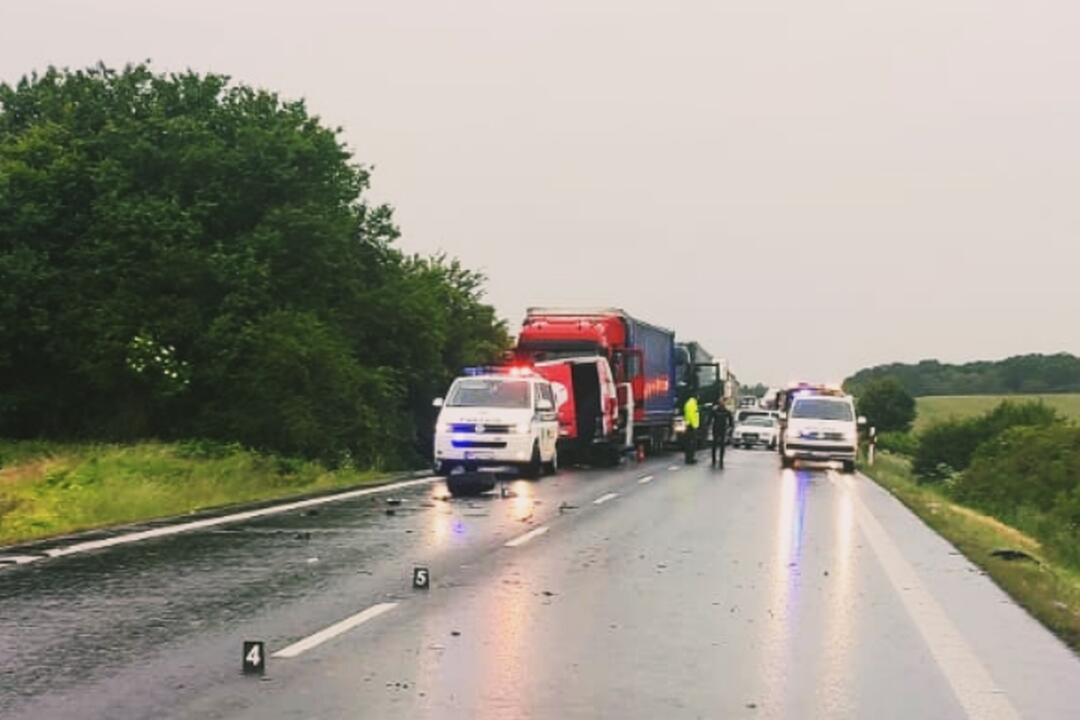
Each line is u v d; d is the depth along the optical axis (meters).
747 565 17.25
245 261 46.75
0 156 49.66
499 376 35.78
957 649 11.62
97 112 53.78
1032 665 10.96
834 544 20.22
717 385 73.94
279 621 12.31
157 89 55.19
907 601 14.44
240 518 22.20
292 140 51.34
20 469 33.66
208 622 12.19
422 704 9.12
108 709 8.82
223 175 50.09
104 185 47.69
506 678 10.05
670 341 59.16
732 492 31.31
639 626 12.46
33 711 8.74
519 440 33.97
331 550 17.84
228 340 45.34
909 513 26.78
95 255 46.19
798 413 45.44
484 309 68.81
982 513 38.31
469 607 13.35
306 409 45.34
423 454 61.38
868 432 58.97
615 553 18.25
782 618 13.10
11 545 17.78
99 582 14.50
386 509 24.36
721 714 9.03
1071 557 24.59
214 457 37.31
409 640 11.51
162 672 10.01
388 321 55.69
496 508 25.25
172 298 46.09
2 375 49.22
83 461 35.09
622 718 8.86
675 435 61.75
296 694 9.34
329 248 50.47
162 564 16.06
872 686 10.05
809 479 38.34
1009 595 15.02
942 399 139.75
